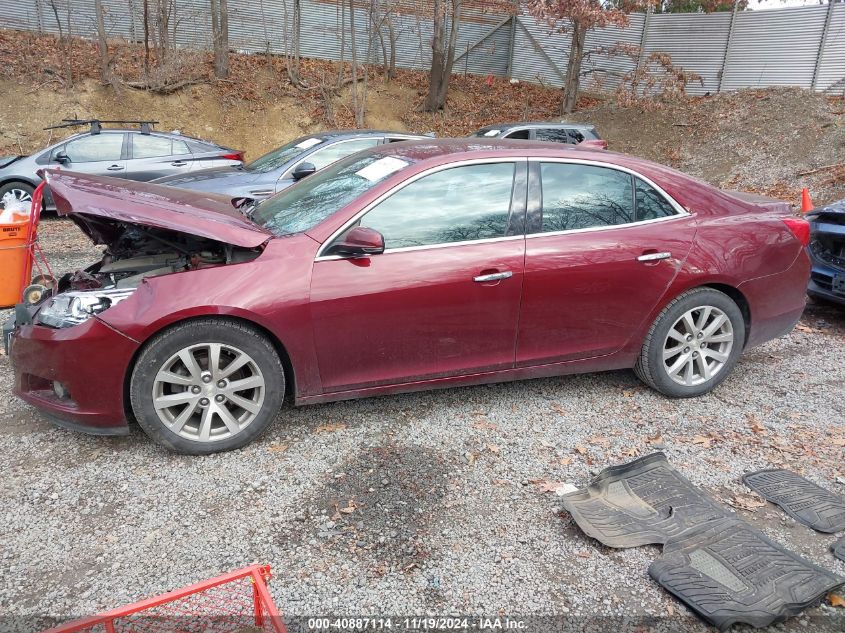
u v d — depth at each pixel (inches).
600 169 147.7
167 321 118.5
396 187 133.7
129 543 103.6
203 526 108.0
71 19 661.3
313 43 778.8
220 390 126.0
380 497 116.9
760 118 609.0
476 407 153.3
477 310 137.0
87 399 120.6
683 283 149.8
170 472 123.3
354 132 315.3
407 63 830.5
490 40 872.9
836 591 94.5
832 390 167.3
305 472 124.2
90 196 125.4
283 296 124.2
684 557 100.1
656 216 151.0
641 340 153.2
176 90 657.6
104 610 89.4
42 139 586.2
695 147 624.1
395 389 139.9
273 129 684.7
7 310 210.4
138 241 156.2
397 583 96.0
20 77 602.5
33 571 97.1
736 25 768.3
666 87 710.5
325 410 149.8
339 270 128.3
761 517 112.8
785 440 140.6
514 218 139.6
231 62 718.5
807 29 716.0
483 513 113.1
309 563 99.7
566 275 140.9
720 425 147.0
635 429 144.4
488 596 93.9
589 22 707.4
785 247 160.1
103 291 125.3
